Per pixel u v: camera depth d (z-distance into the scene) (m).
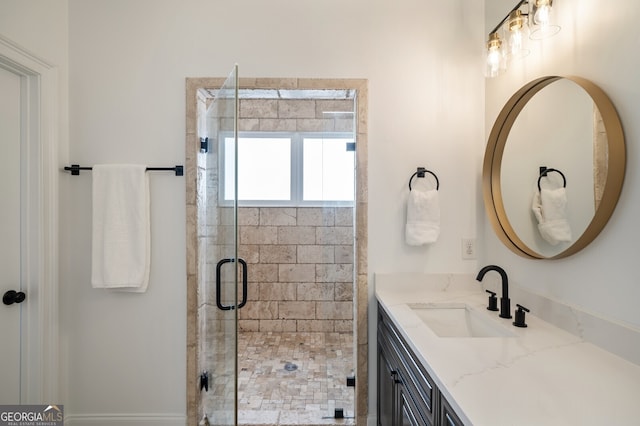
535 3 1.25
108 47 1.78
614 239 1.02
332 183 2.01
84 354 1.79
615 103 1.02
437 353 1.01
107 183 1.73
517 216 1.49
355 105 1.84
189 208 1.79
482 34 1.82
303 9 1.81
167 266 1.81
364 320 1.81
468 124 1.81
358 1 1.81
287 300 3.31
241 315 3.30
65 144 1.76
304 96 1.94
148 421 1.79
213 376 1.73
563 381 0.85
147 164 1.80
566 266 1.22
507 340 1.12
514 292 1.53
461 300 1.64
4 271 1.51
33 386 1.60
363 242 1.81
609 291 1.04
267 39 1.80
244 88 1.80
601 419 0.69
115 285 1.71
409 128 1.81
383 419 1.64
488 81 1.77
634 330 0.94
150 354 1.81
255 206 3.30
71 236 1.78
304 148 3.32
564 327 1.21
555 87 1.26
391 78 1.81
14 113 1.55
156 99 1.79
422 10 1.81
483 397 0.77
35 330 1.60
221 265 1.52
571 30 1.19
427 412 0.99
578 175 1.13
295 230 3.30
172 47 1.79
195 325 1.80
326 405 2.01
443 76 1.81
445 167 1.82
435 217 1.75
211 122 1.72
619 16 1.00
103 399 1.79
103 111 1.78
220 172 1.56
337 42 1.80
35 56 1.57
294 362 2.64
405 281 1.81
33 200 1.60
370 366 1.82
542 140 1.33
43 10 1.61
